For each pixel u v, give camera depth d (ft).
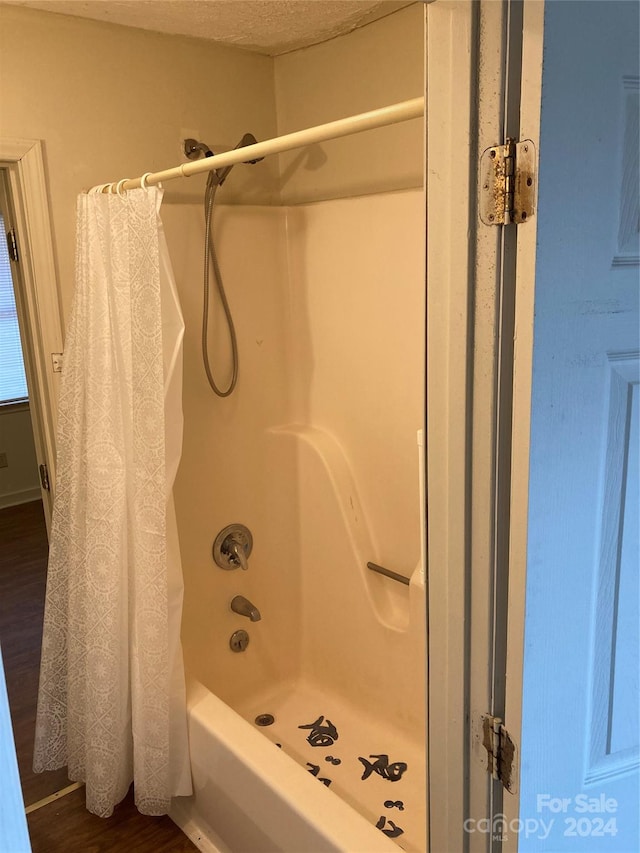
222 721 5.83
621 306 2.74
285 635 8.15
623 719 3.28
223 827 5.92
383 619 7.06
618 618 3.11
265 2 5.89
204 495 7.44
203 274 7.11
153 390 5.47
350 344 7.31
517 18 2.52
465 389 2.93
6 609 10.57
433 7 2.76
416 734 6.86
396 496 7.07
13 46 5.85
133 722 6.03
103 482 5.81
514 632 2.95
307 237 7.58
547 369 2.65
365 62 6.73
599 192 2.58
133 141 6.70
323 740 7.11
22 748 7.49
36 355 6.54
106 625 5.89
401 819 5.97
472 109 2.69
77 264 5.85
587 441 2.81
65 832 6.34
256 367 7.75
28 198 6.11
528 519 2.77
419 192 6.27
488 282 2.76
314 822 4.69
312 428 7.97
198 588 7.49
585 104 2.48
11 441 15.35
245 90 7.53
